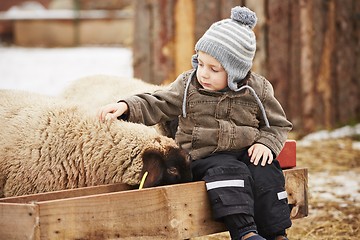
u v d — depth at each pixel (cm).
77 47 2570
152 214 446
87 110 541
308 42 1097
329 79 1137
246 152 504
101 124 509
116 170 495
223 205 459
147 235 445
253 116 508
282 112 519
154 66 1119
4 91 589
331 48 1134
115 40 2667
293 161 549
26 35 2669
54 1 3288
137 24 1127
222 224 485
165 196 451
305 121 1106
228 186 464
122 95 629
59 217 407
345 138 1079
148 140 489
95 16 2705
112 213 428
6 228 408
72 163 511
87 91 704
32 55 2223
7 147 525
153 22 1111
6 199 430
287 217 488
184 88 501
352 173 870
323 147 1011
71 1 3206
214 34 486
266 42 1076
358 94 1180
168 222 454
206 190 470
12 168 521
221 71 486
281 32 1077
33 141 521
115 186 484
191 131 501
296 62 1091
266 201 483
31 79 1619
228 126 495
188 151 498
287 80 1091
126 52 2303
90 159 504
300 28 1089
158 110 497
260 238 452
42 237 401
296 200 542
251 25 504
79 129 515
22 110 548
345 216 695
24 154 520
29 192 519
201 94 497
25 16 2752
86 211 417
